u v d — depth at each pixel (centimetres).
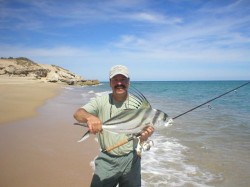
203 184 546
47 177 547
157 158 702
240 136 958
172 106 1991
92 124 311
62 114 1328
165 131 1037
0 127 981
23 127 991
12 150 712
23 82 4819
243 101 2575
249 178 577
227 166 646
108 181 367
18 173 563
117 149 357
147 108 326
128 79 357
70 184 519
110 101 363
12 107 1460
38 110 1440
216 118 1377
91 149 743
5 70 7481
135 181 377
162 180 561
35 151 710
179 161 679
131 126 326
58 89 3894
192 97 3155
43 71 7825
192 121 1280
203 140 898
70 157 672
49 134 896
